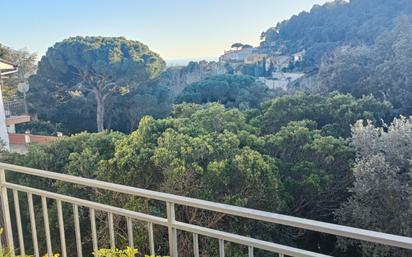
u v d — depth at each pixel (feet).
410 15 61.36
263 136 38.63
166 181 26.91
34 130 65.51
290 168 32.40
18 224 7.23
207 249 21.53
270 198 27.32
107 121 73.67
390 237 3.71
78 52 69.87
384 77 54.24
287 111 42.34
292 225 4.24
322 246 30.63
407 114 50.37
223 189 27.12
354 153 32.96
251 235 25.31
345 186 32.81
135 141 29.96
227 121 39.70
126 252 5.53
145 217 5.54
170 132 30.27
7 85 63.26
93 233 6.18
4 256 6.77
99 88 72.02
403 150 30.04
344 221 29.94
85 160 30.68
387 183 28.09
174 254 5.36
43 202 6.73
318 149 33.01
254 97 70.18
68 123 71.31
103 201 24.00
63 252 6.66
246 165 27.45
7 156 33.04
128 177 27.91
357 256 29.84
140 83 73.15
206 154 28.25
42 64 69.67
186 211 24.08
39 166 32.12
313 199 31.99
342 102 42.42
